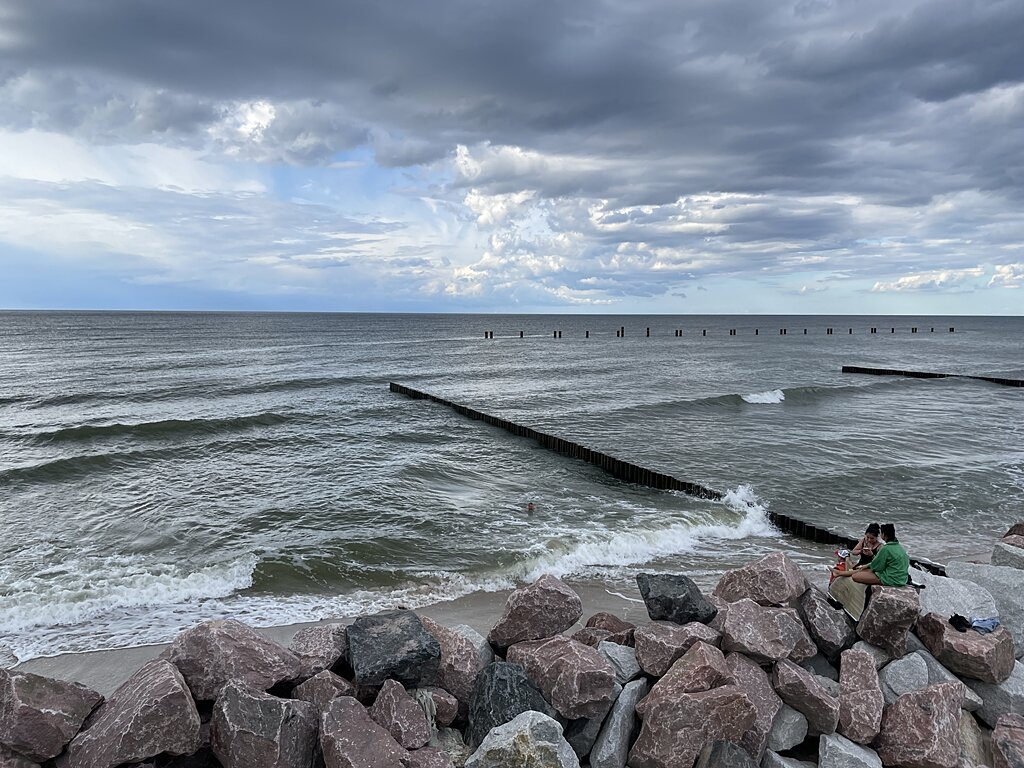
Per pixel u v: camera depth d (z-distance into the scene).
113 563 13.33
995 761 6.21
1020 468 21.84
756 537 15.84
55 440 25.03
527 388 42.44
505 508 17.64
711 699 5.70
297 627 10.51
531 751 4.99
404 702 5.78
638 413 32.28
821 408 34.72
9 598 11.40
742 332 152.12
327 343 86.25
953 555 14.26
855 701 6.30
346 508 17.06
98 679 8.86
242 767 5.07
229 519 16.09
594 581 12.75
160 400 35.62
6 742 4.90
